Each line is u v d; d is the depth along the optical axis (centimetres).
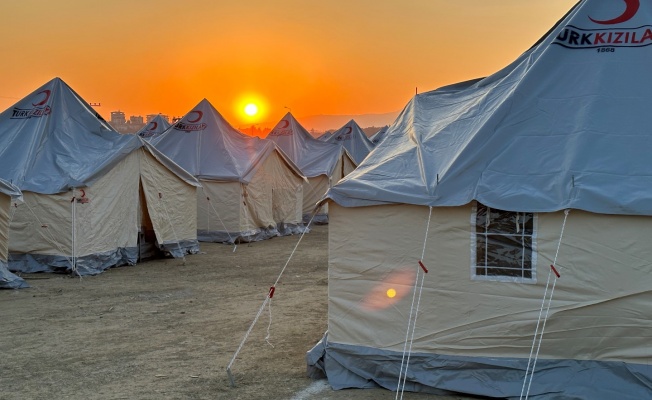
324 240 1955
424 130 741
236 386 631
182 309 981
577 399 562
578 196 570
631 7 689
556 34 705
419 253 619
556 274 569
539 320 582
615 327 568
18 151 1374
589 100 641
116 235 1388
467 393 594
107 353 745
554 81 666
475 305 603
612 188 570
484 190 596
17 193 1173
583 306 572
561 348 582
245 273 1327
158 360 718
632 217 562
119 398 598
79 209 1277
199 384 637
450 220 609
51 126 1440
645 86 641
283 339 809
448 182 609
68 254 1275
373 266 632
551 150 618
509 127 640
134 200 1437
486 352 601
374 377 629
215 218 1850
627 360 568
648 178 574
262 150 1958
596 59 668
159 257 1548
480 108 704
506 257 596
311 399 594
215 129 1981
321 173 2417
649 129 611
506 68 776
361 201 629
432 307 615
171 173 1550
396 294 625
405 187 621
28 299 1048
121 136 1442
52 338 809
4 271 1148
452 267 609
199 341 799
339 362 639
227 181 1830
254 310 976
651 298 558
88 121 1486
